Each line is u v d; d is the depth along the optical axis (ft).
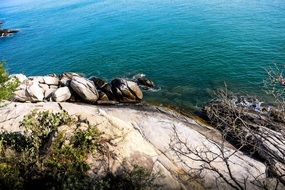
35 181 35.70
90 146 42.52
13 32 211.20
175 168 49.88
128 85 99.55
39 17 255.29
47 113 44.04
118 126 50.62
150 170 44.57
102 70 130.93
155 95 102.27
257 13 177.58
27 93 95.81
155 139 59.11
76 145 42.55
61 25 217.15
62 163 38.34
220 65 118.62
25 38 195.52
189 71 118.11
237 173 52.37
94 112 59.62
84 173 37.60
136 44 156.25
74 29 201.36
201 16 188.34
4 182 34.37
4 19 266.77
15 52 169.37
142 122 68.44
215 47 136.36
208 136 66.39
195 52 134.72
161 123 67.87
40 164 37.11
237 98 81.97
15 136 43.37
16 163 37.35
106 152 43.47
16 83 51.55
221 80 107.45
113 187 35.68
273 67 110.01
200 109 89.86
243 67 114.01
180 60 129.29
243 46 132.46
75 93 99.81
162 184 41.86
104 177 38.45
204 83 107.45
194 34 158.20
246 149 61.31
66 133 44.70
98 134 44.91
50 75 116.26
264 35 141.59
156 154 50.78
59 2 321.11
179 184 45.60
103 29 192.03
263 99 86.28
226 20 172.96
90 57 147.13
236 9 192.24
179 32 164.96
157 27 179.83
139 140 50.88
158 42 154.40
